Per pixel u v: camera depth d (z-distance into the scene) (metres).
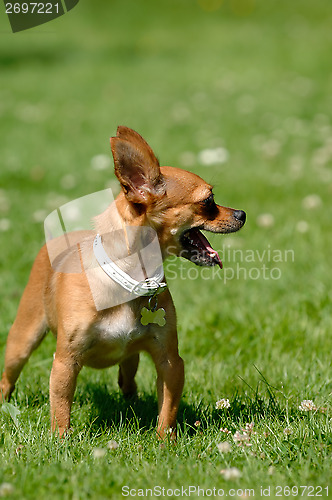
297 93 28.83
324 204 15.40
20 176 18.22
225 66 35.72
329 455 6.37
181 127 23.95
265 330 9.79
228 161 19.44
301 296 10.84
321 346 9.27
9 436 6.87
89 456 6.48
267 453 6.45
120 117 25.89
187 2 55.72
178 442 6.88
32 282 8.09
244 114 25.73
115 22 51.81
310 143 21.36
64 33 48.62
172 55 39.88
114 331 7.11
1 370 8.77
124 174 6.71
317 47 38.91
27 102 29.00
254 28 46.91
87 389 8.56
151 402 8.27
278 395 8.00
